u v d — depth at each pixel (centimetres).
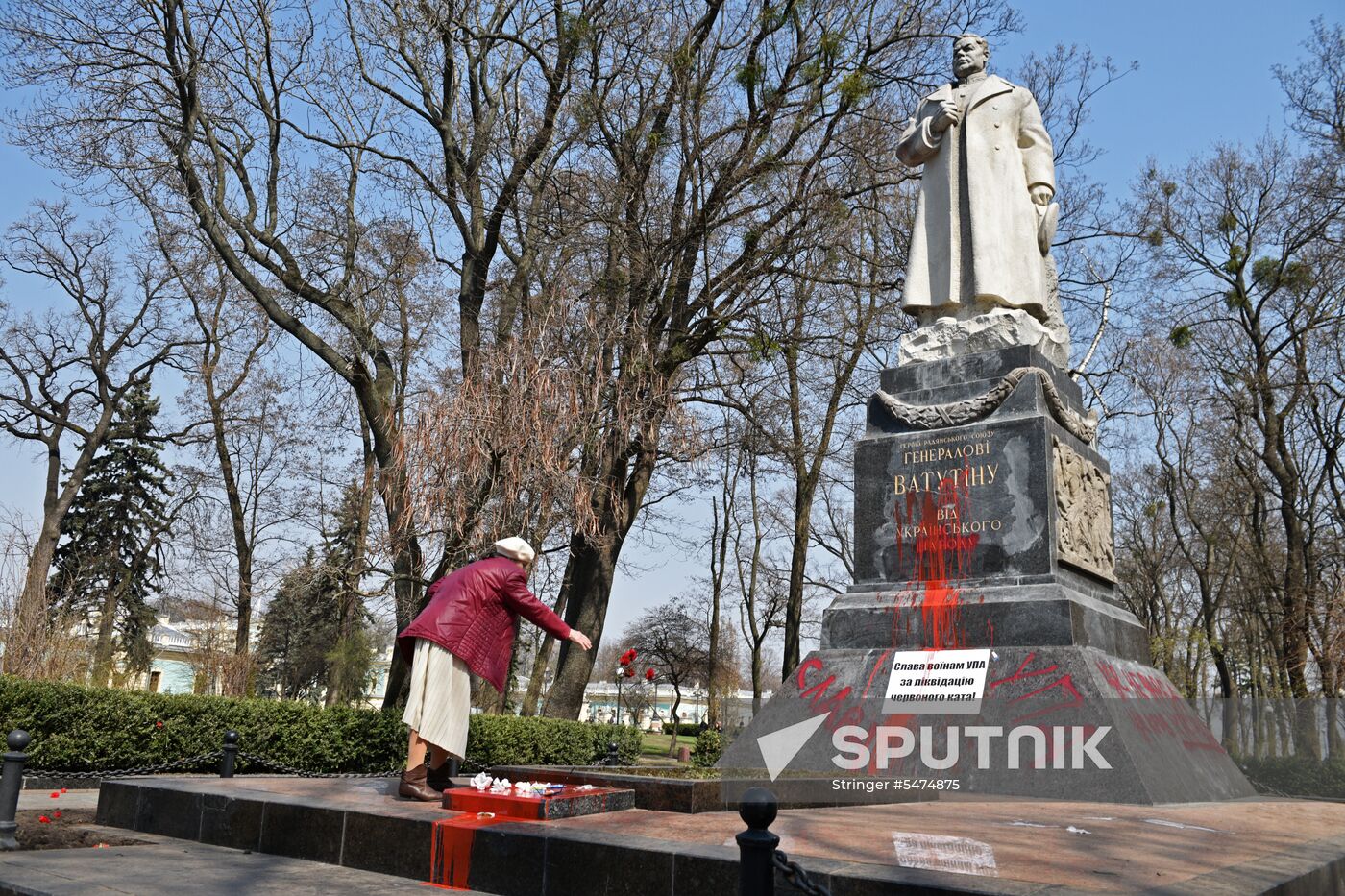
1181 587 3925
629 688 5559
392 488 1320
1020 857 468
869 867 432
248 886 521
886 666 842
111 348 3148
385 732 1412
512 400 1314
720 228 1898
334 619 3784
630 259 1812
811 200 1830
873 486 958
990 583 873
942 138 1071
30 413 3120
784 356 2067
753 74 1722
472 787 682
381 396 1961
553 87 1856
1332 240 2292
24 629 1789
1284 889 421
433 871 561
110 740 1284
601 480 1625
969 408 929
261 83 1995
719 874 461
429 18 1816
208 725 1350
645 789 688
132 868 571
